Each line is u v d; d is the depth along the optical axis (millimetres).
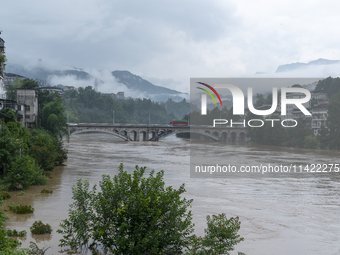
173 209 21109
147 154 99000
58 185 45094
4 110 69938
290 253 23109
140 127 164375
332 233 28141
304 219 32562
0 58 87500
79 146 118625
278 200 41250
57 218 28781
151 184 21938
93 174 56531
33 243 21250
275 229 28719
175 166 73062
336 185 54281
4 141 43625
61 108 114062
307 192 47562
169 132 168500
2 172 43688
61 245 22031
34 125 101500
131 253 20000
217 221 20641
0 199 29016
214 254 19312
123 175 22156
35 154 55000
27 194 38812
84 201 22734
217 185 50625
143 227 20547
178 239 20750
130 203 20719
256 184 53000
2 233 19828
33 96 100812
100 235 21328
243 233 27234
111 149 112062
